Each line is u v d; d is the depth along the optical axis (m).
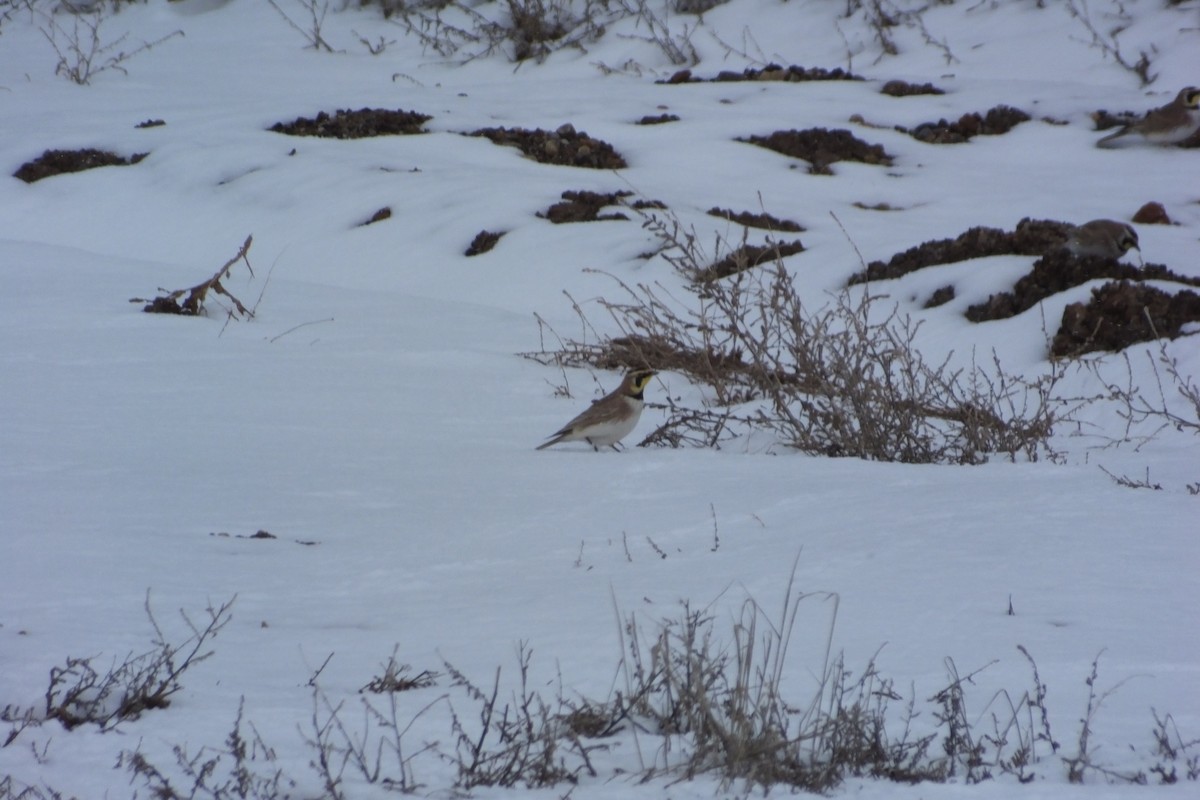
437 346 44.62
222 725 15.59
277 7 109.69
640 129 72.25
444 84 97.62
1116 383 40.19
